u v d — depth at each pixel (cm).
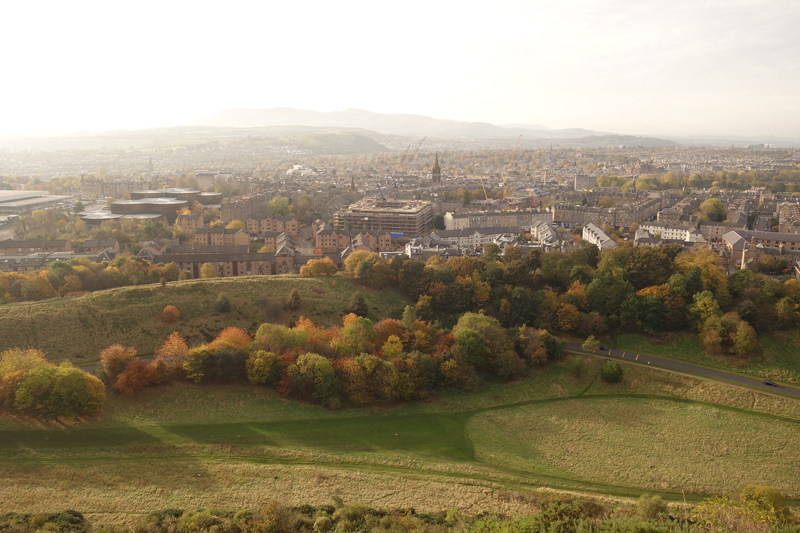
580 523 13538
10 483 15612
